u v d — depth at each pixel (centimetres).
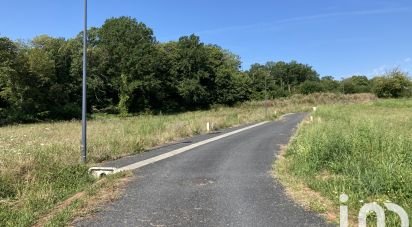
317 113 4384
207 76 8512
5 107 5662
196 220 730
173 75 8319
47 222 718
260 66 14825
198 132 2791
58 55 6588
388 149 1185
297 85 13912
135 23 8094
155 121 3431
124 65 7425
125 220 736
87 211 795
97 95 7212
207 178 1127
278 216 741
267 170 1240
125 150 1706
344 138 1353
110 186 1027
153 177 1158
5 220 732
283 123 3925
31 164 1117
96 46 7556
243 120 4234
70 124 3519
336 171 1109
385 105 5619
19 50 5894
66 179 1077
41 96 5791
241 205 826
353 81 12281
